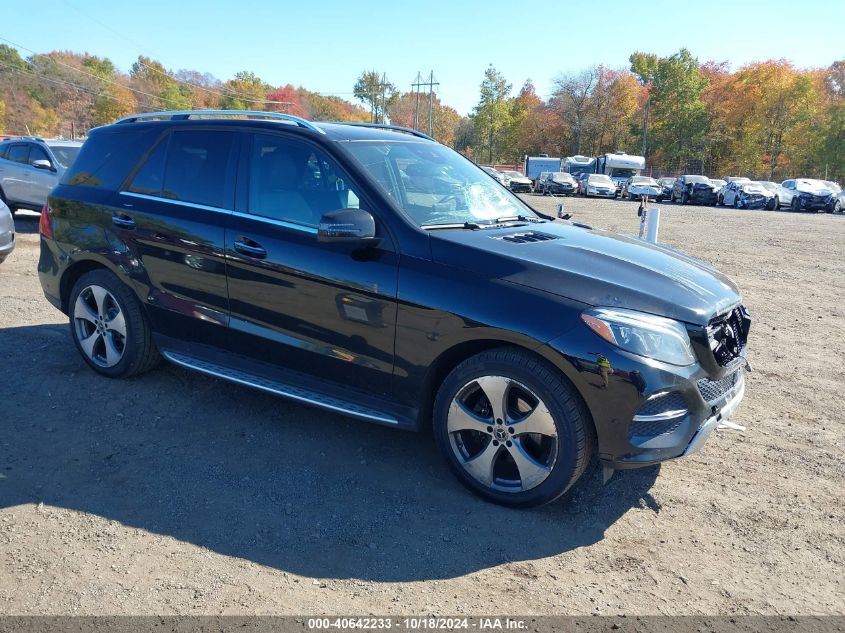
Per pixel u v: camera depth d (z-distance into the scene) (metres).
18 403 4.23
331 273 3.49
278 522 3.09
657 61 85.56
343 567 2.79
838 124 66.56
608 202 37.56
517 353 3.09
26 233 11.51
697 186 37.66
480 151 105.12
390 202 3.48
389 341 3.38
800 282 10.18
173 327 4.26
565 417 3.01
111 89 102.81
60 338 5.52
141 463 3.58
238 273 3.84
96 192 4.57
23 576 2.62
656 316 3.01
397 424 3.47
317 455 3.75
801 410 4.75
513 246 3.37
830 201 31.59
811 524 3.25
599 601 2.63
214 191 4.04
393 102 122.31
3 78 91.56
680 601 2.65
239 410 4.29
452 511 3.24
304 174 3.75
